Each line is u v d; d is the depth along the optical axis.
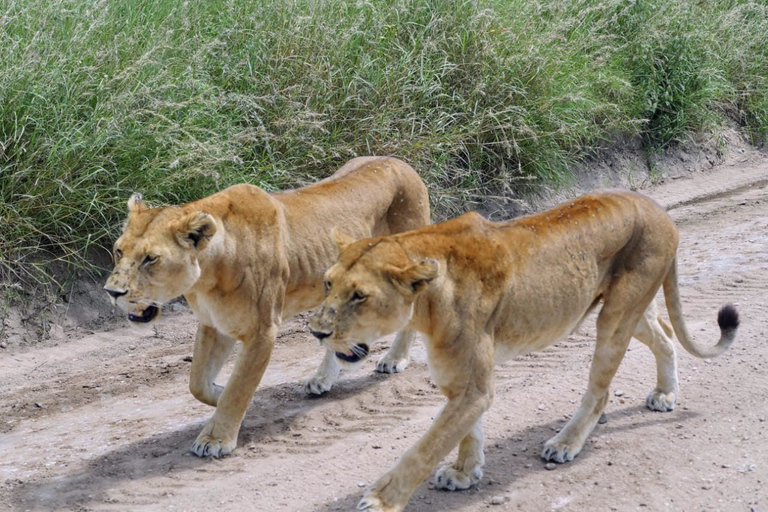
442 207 17.08
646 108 21.34
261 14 16.62
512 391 10.54
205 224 8.59
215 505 8.18
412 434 9.52
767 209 18.58
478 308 7.82
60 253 13.35
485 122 17.75
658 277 8.98
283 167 15.35
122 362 11.99
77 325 12.89
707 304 13.16
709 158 22.17
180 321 13.30
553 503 8.06
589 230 8.62
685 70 22.08
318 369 10.82
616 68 21.33
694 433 9.26
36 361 11.93
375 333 7.45
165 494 8.44
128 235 8.62
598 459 8.83
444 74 17.69
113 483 8.69
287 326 13.28
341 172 11.12
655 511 7.86
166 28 15.59
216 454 9.16
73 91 13.77
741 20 24.80
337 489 8.40
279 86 15.93
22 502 8.37
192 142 13.87
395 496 7.52
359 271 7.39
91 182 13.49
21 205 12.98
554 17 19.89
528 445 9.18
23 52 13.76
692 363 11.01
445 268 7.75
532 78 18.41
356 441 9.45
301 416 10.09
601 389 9.01
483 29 18.38
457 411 7.75
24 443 9.68
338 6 17.48
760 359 10.98
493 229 8.29
